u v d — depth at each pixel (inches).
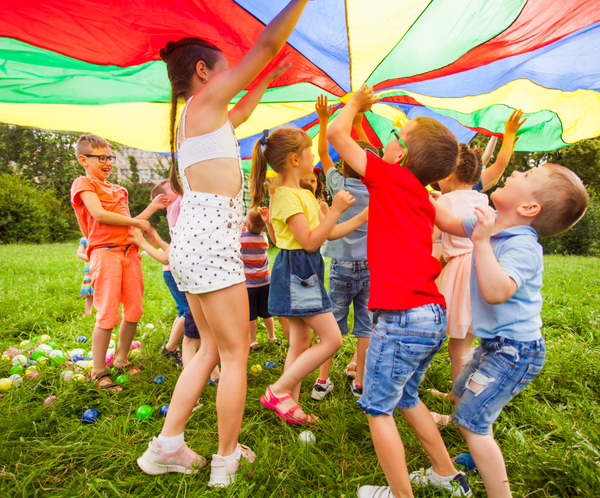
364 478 60.1
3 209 674.2
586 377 96.8
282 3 64.4
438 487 57.0
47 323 145.0
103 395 87.9
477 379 53.4
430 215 60.3
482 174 109.0
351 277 94.0
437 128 59.2
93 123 103.5
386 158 63.8
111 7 59.4
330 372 104.7
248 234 118.4
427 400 88.6
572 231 511.5
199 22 68.0
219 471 59.1
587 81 97.3
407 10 71.0
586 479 57.8
